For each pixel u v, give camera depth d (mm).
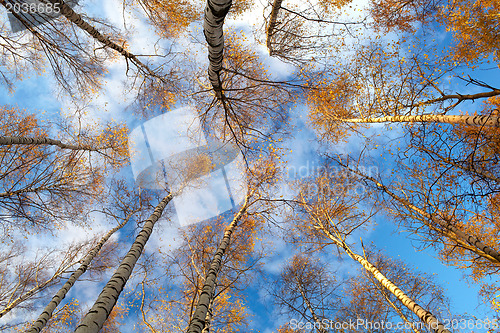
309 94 6234
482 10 6246
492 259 4605
